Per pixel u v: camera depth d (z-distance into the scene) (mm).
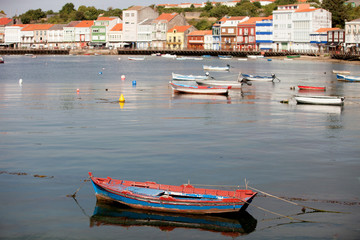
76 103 74438
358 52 188750
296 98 75875
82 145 45844
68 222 29625
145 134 50688
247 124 56938
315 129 54375
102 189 31906
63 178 36469
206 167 39188
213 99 80812
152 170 38344
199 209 30625
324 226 29375
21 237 27812
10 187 34531
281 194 33656
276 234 28547
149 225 29625
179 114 63969
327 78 123000
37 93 88062
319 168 39219
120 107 70312
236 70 150625
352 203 32281
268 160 41312
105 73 140000
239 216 30703
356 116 63750
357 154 43500
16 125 55531
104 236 28094
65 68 161875
